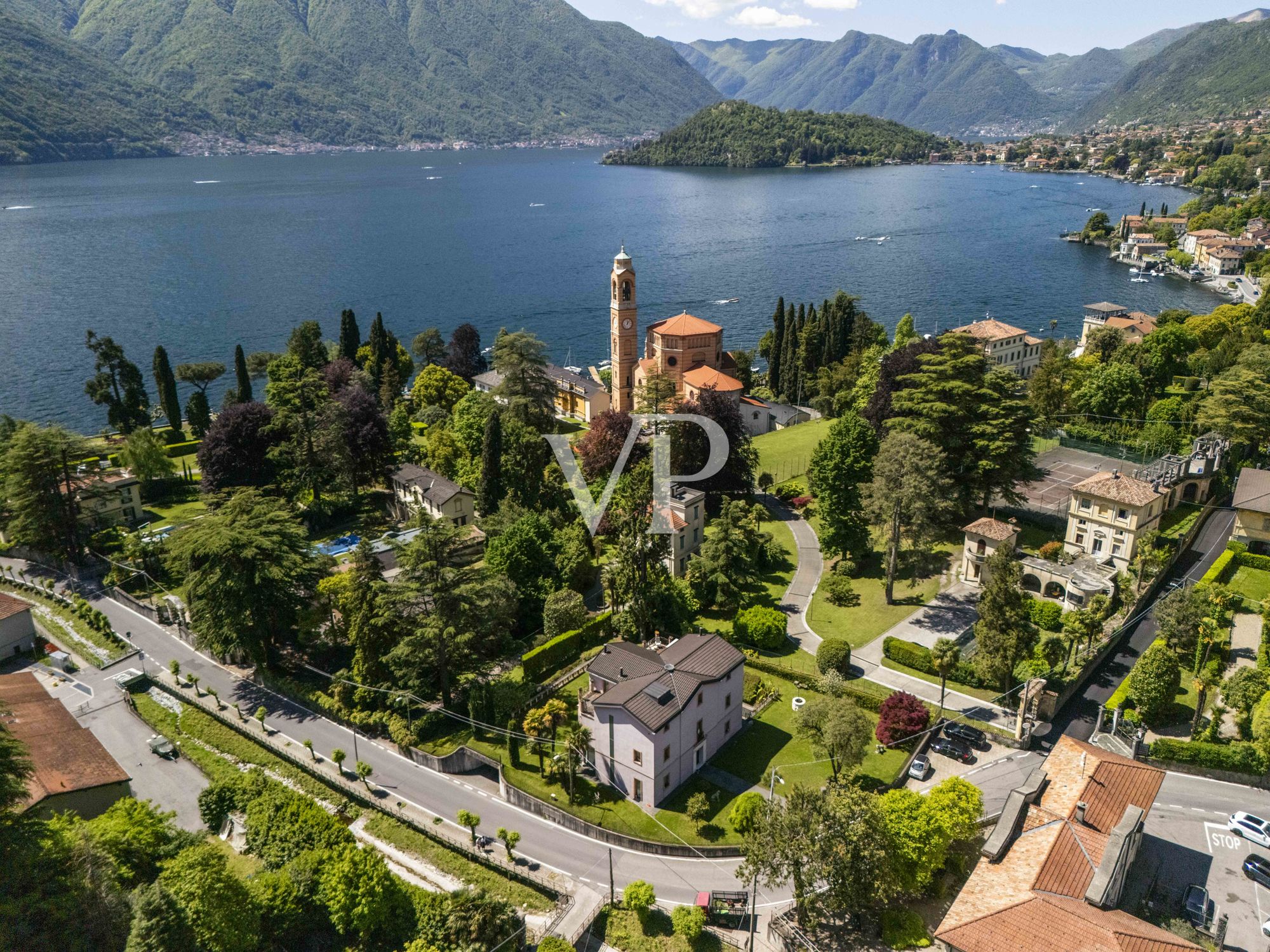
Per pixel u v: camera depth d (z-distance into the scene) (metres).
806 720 63.94
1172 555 93.25
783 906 54.81
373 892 51.78
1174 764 65.19
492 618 78.00
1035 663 75.12
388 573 97.81
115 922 49.72
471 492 115.50
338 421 118.06
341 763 69.19
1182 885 53.97
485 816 64.31
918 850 52.22
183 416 168.25
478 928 50.25
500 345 140.50
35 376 196.38
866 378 145.25
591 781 66.19
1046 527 102.50
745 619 83.81
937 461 89.31
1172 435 121.38
